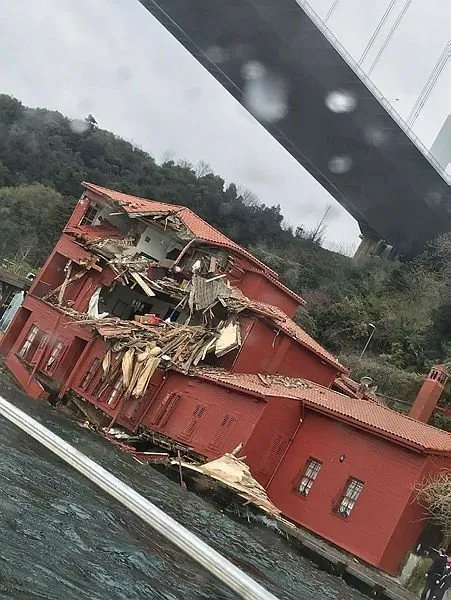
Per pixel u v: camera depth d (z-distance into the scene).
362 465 25.59
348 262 82.00
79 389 33.88
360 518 24.53
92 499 14.97
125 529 13.84
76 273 40.78
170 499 21.08
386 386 50.16
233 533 20.14
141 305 43.50
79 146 102.50
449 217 75.88
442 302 59.69
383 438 25.34
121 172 100.38
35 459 16.52
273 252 87.00
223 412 28.67
